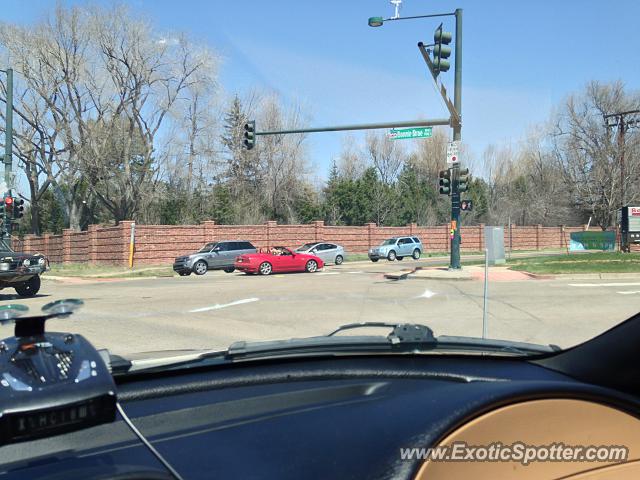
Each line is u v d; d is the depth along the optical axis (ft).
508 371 9.36
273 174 180.34
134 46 137.59
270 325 36.60
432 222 209.15
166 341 30.66
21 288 55.72
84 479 4.77
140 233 115.75
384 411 6.64
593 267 75.10
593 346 8.79
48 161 153.17
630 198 171.83
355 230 151.84
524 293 53.21
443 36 61.46
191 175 164.14
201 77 149.18
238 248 101.76
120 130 141.38
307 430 6.42
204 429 6.58
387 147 230.89
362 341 10.77
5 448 5.70
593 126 177.47
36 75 136.46
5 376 4.60
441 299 49.80
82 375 4.87
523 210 220.02
